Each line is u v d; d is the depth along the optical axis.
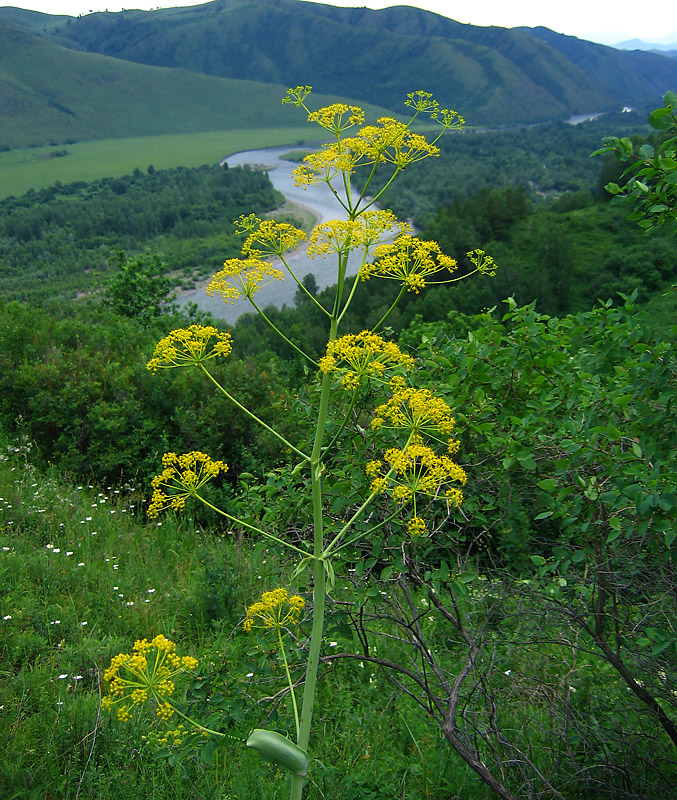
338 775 3.49
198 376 9.85
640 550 3.10
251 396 9.71
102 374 9.91
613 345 3.95
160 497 2.44
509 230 126.88
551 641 3.35
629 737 3.31
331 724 3.99
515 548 4.25
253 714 3.11
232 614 5.33
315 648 2.39
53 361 10.10
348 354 2.46
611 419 3.85
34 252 180.62
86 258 174.12
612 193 3.02
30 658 4.55
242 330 55.00
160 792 3.38
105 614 5.26
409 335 11.81
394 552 3.20
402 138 2.56
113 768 3.53
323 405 2.56
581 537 3.30
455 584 3.10
